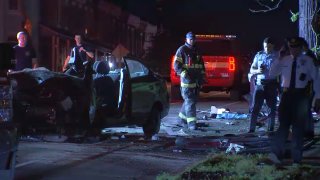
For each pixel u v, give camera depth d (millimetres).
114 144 32219
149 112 36844
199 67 39125
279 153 25203
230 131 38344
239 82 65438
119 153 29047
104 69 34406
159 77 39156
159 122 38094
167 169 25109
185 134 36906
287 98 24797
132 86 35000
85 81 32062
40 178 23000
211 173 22984
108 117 34000
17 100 31188
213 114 47438
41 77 31641
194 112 39125
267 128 37719
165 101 38719
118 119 34656
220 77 64125
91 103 32094
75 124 31828
